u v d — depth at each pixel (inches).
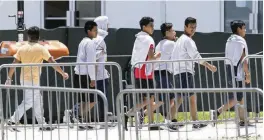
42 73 1464.1
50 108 1178.0
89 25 1413.6
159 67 1380.4
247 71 1378.0
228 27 2078.0
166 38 1433.3
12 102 1407.5
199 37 1764.3
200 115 1477.6
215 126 1320.1
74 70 1441.9
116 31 1742.1
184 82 1370.6
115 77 1541.6
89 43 1398.9
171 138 1274.6
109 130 1380.4
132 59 1392.7
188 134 1317.7
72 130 1349.7
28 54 1370.6
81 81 1408.7
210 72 1589.6
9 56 1537.9
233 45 1390.3
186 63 1365.7
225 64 1405.0
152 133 1321.4
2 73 1478.8
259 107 1315.2
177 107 1295.5
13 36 1747.0
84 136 1307.8
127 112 1263.5
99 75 1405.0
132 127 1314.0
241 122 1320.1
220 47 1777.8
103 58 1434.5
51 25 2110.0
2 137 1156.5
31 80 1343.5
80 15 2118.6
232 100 1347.2
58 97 1337.4
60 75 1478.8
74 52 1727.4
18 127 1269.7
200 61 1353.3
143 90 1042.7
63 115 1448.1
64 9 2117.4
